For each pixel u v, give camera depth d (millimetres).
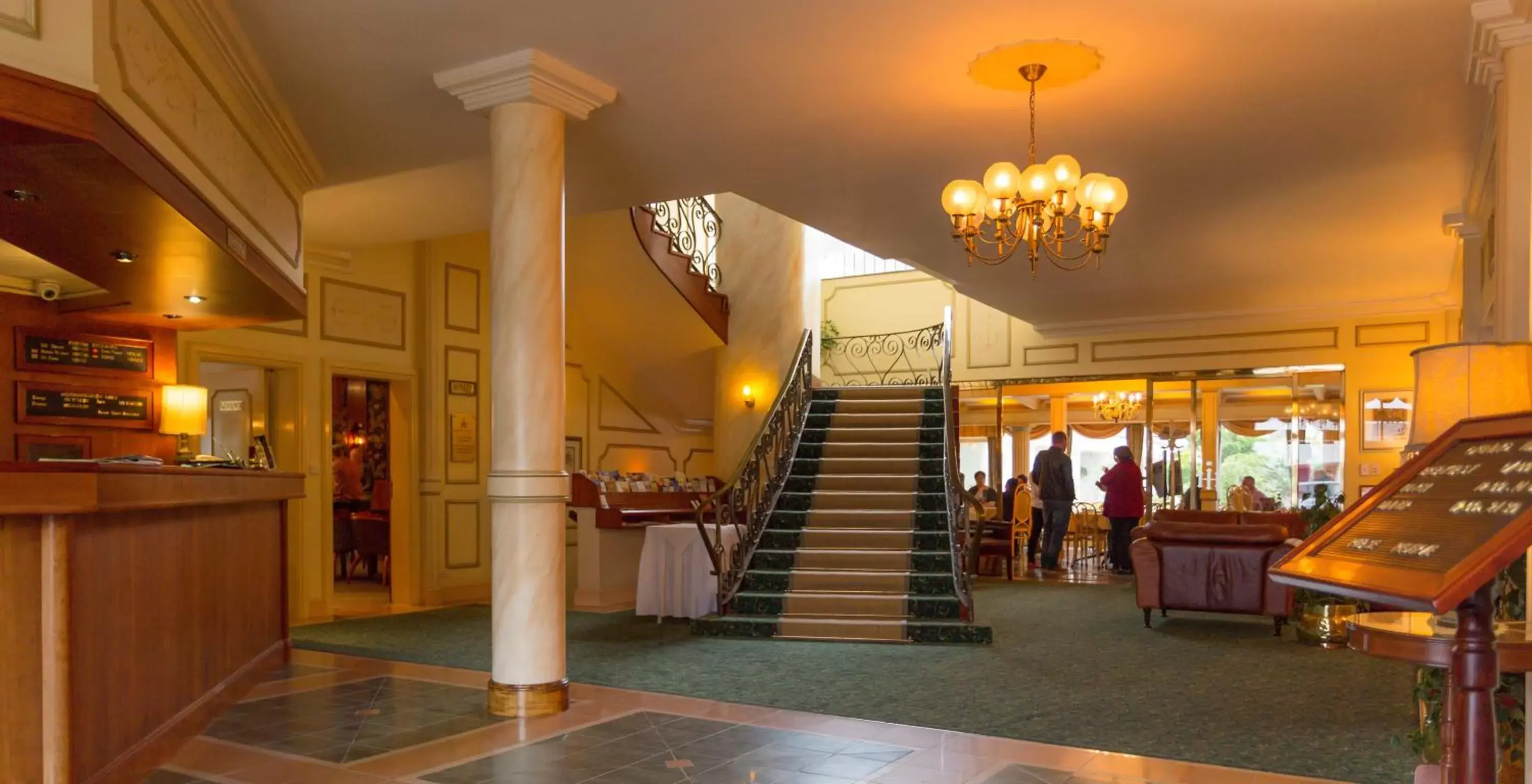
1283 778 3990
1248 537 7793
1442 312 11531
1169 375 12922
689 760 4211
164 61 3953
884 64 5148
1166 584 8023
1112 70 5223
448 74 5176
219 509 5215
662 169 6871
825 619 7586
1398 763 4223
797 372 10727
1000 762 4188
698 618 7891
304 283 8555
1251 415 12648
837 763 4156
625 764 4152
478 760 4211
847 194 7539
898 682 5883
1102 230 5691
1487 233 6938
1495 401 3162
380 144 6246
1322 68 5176
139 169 3688
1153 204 7723
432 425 9742
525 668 5051
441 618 8695
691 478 11789
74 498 3334
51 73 3166
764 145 6402
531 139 5148
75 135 3223
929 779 3941
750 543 8664
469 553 10094
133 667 4012
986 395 14188
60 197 3914
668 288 10609
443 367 9930
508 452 5090
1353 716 5059
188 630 4684
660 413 12766
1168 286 10938
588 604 9109
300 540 8547
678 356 11961
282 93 5453
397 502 9664
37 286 6555
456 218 7914
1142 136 6254
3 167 3549
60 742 3320
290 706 5223
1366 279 10508
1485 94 5484
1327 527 2311
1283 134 6184
